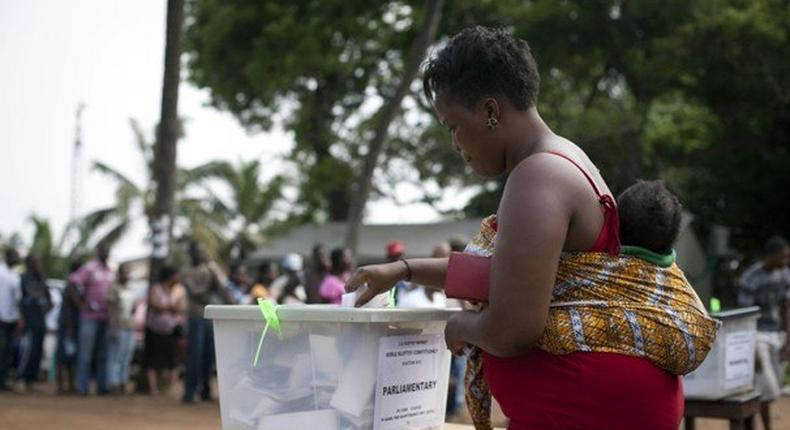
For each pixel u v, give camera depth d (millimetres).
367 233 24219
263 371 2811
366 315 2660
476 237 2691
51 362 17219
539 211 2338
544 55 21062
